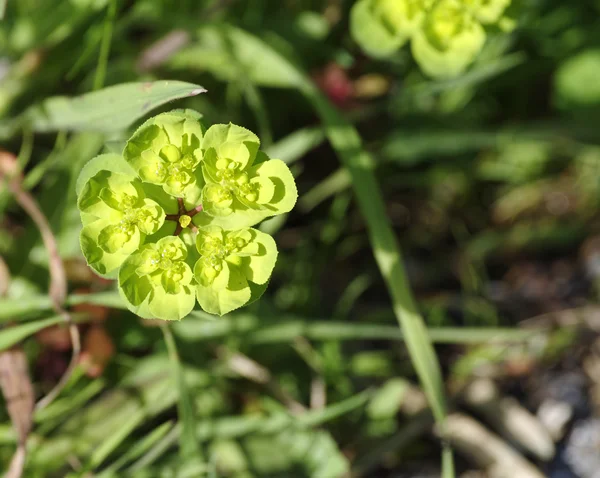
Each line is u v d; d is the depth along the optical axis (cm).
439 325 40
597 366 40
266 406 37
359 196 35
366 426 37
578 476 38
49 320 32
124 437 34
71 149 35
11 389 32
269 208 28
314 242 40
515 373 40
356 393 38
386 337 38
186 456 32
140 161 27
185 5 39
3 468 34
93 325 35
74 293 35
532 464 38
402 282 34
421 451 38
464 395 39
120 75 38
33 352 36
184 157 28
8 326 34
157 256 27
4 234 38
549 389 39
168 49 38
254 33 40
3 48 37
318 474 35
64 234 35
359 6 35
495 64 39
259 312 37
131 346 36
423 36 35
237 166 27
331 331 36
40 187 38
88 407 35
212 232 27
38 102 36
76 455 34
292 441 36
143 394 36
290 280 39
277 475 35
